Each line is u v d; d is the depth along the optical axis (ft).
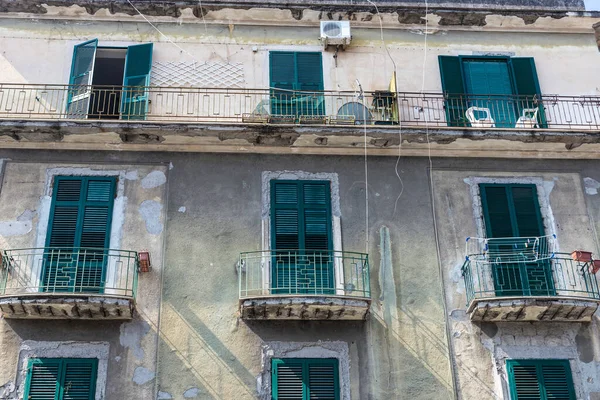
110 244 53.57
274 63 61.36
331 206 56.13
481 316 52.03
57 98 58.23
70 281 51.78
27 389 48.39
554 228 56.24
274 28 62.90
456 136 56.85
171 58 60.85
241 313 51.21
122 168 56.24
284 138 56.70
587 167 58.85
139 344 50.39
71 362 49.34
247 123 55.67
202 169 56.75
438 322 52.42
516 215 56.54
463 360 51.29
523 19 64.13
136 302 51.55
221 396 49.32
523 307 50.98
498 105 60.95
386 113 59.67
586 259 53.01
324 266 53.78
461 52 63.21
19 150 56.34
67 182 55.42
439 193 57.11
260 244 54.34
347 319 51.93
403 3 63.21
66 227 53.83
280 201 55.93
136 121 55.16
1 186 54.85
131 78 59.41
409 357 51.24
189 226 54.60
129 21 62.03
